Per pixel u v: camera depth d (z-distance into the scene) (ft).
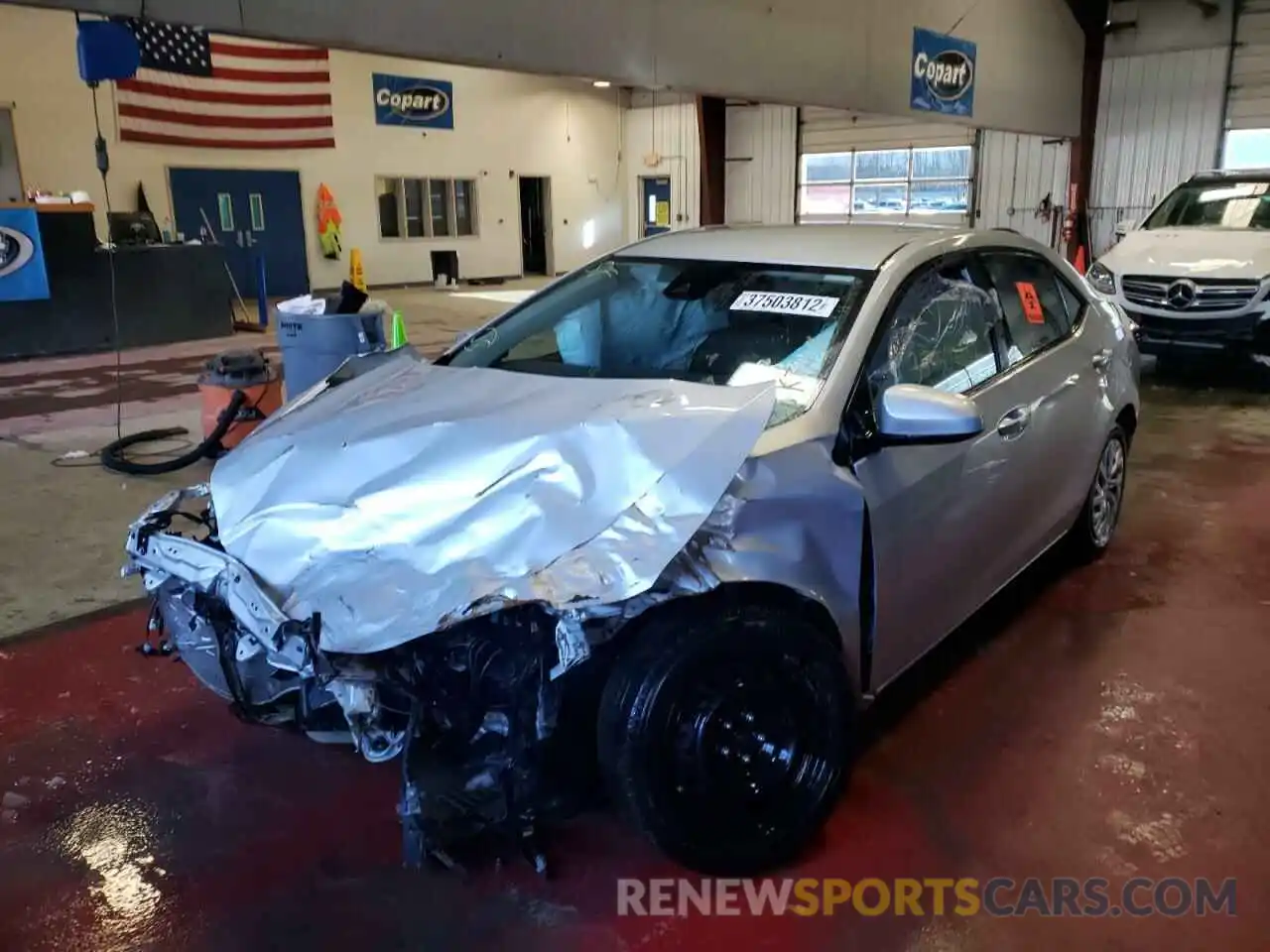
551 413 8.47
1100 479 14.10
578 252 75.77
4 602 13.66
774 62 33.78
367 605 7.16
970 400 10.10
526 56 26.27
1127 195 52.19
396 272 65.72
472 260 69.72
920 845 8.52
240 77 56.54
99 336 37.99
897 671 9.39
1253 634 12.35
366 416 9.24
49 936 7.59
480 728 7.48
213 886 8.11
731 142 69.41
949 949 7.41
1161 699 10.82
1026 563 11.93
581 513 7.32
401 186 64.90
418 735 7.36
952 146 58.54
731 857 7.92
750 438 7.68
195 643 8.80
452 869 8.20
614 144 76.18
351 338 19.42
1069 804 9.04
